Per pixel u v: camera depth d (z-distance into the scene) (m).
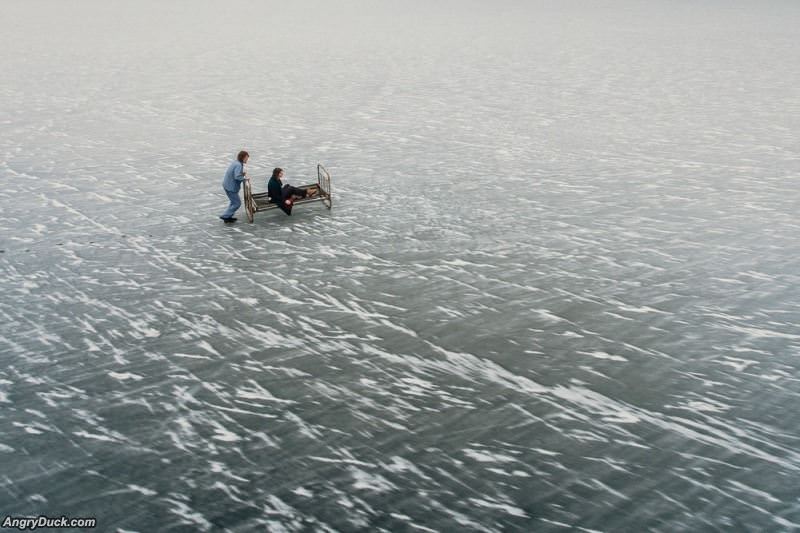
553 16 75.25
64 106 34.81
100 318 14.27
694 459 10.06
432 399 11.52
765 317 13.91
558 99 35.25
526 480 9.74
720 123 29.62
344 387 11.87
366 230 18.61
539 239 17.89
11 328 13.91
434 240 17.91
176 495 9.55
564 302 14.63
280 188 19.20
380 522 9.05
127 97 36.84
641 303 14.55
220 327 13.84
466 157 25.34
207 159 25.50
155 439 10.65
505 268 16.25
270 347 13.09
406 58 48.94
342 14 80.00
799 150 25.33
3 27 67.25
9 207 20.72
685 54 48.53
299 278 15.86
